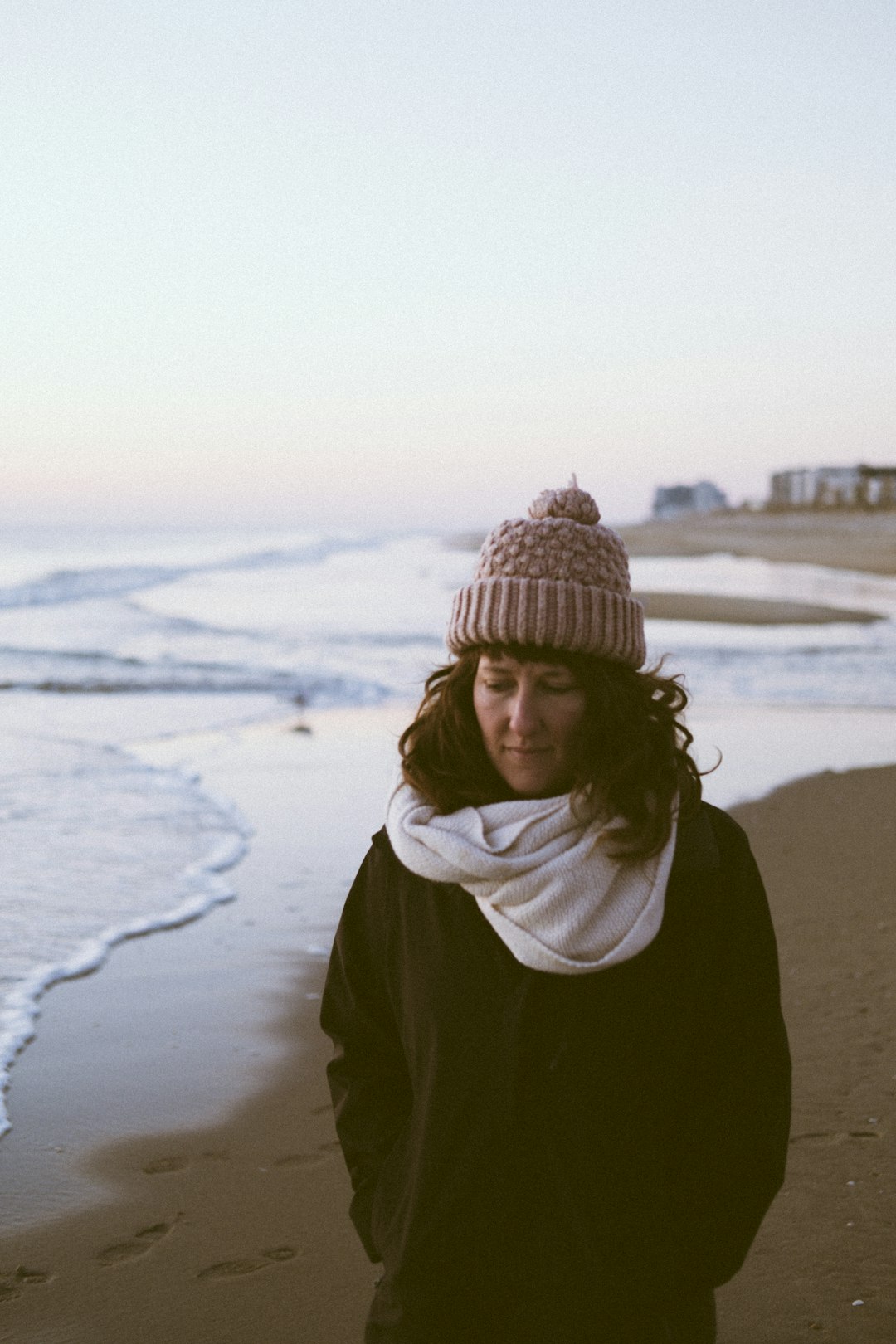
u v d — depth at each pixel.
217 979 5.18
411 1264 1.46
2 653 18.30
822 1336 2.67
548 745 1.55
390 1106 1.66
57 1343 2.70
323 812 8.37
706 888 1.48
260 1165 3.58
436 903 1.53
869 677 15.88
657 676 1.64
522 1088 1.44
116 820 8.05
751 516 120.38
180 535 135.00
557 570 1.53
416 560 55.56
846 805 8.16
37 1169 3.54
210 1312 2.82
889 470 112.69
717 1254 1.47
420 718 1.69
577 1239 1.41
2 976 5.13
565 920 1.40
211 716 13.11
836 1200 3.24
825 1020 4.44
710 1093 1.50
